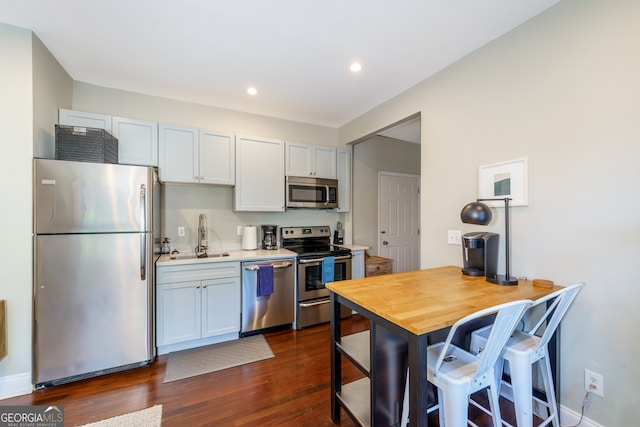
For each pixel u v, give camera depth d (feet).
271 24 5.85
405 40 6.40
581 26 4.85
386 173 14.20
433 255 7.77
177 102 9.62
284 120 11.61
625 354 4.36
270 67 7.57
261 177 10.19
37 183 5.96
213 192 10.27
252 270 8.88
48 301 6.09
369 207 13.57
